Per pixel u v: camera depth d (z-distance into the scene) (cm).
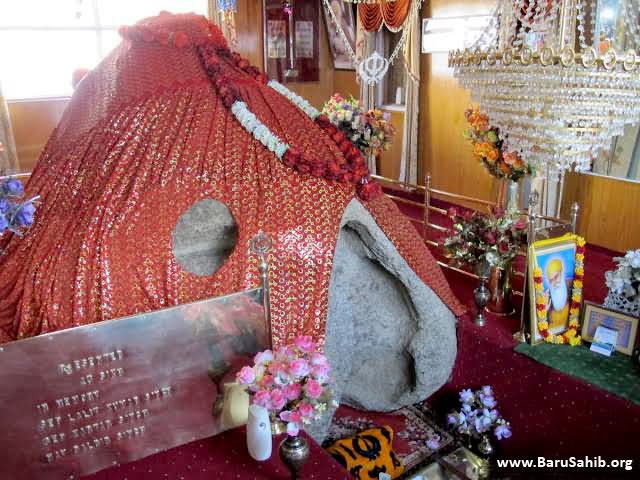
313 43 743
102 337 180
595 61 215
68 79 610
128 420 190
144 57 271
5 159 561
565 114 227
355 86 727
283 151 238
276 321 230
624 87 222
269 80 295
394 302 290
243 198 235
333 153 255
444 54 559
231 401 202
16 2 573
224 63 281
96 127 249
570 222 301
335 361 289
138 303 215
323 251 237
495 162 319
